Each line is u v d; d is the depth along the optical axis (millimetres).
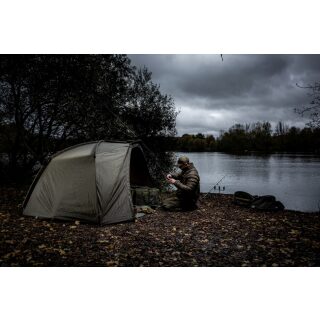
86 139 11789
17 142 11352
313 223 6629
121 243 5062
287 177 23703
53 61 10156
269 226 6320
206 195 11242
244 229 6055
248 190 16844
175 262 4355
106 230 5762
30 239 5051
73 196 6312
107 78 11562
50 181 6652
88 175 6289
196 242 5211
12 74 9812
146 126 11969
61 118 11289
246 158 55906
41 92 10562
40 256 4379
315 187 18094
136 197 8039
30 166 12039
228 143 100750
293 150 86438
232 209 8164
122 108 11859
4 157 11914
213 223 6504
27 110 11172
